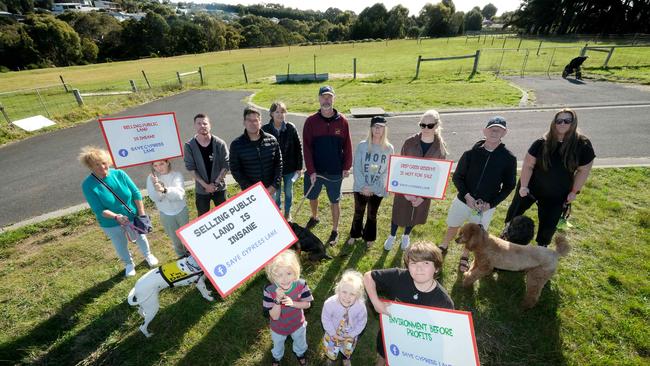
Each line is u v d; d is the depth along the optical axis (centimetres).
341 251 470
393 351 243
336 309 269
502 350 322
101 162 359
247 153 409
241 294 396
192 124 1153
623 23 5209
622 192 577
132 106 1449
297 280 274
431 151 393
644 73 1619
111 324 360
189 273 329
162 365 319
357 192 436
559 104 1163
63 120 1184
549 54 2767
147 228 408
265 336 345
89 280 423
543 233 410
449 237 445
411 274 227
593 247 447
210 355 327
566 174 364
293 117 1139
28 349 332
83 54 7825
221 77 2647
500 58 2745
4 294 402
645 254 429
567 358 310
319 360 322
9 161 860
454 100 1284
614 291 377
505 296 382
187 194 633
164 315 370
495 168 363
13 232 526
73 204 630
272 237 281
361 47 5494
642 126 902
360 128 1007
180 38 8525
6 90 2605
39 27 6906
